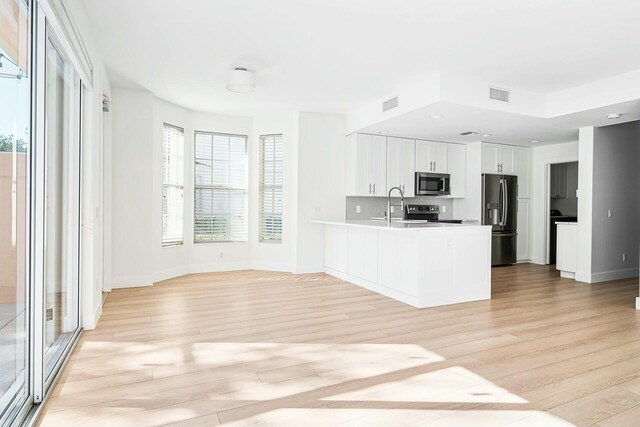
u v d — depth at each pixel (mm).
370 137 6102
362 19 2996
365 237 4996
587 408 2031
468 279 4340
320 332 3242
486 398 2135
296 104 5504
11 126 1961
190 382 2303
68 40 2326
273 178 6297
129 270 4922
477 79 4293
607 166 5613
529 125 5328
